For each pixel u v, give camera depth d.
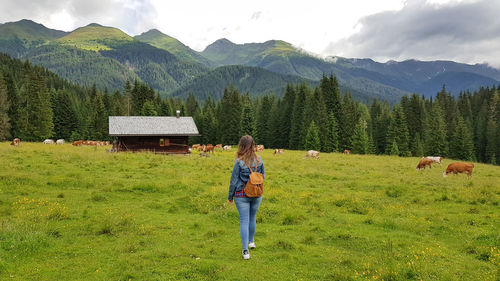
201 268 5.37
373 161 33.34
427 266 5.74
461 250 6.95
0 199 10.01
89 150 30.83
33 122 60.88
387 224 9.02
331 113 66.50
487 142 84.62
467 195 13.33
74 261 5.71
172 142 36.94
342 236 7.72
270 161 29.20
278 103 96.12
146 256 6.05
